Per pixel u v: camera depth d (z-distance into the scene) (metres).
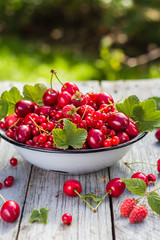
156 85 0.99
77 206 0.59
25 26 2.49
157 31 2.23
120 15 2.34
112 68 1.80
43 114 0.65
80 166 0.61
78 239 0.53
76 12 2.53
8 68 1.79
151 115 0.65
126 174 0.65
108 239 0.53
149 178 0.64
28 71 1.78
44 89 0.69
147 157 0.70
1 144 0.75
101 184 0.63
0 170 0.67
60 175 0.65
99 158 0.60
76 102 0.64
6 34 2.42
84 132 0.59
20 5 2.40
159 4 2.30
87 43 2.37
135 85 1.00
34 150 0.58
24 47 2.18
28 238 0.54
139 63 2.04
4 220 0.56
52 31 2.51
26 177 0.65
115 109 0.67
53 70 0.65
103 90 0.96
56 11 2.53
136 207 0.56
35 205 0.59
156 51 2.16
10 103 0.69
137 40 2.29
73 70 1.81
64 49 2.29
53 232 0.54
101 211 0.58
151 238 0.53
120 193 0.60
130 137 0.64
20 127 0.62
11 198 0.60
